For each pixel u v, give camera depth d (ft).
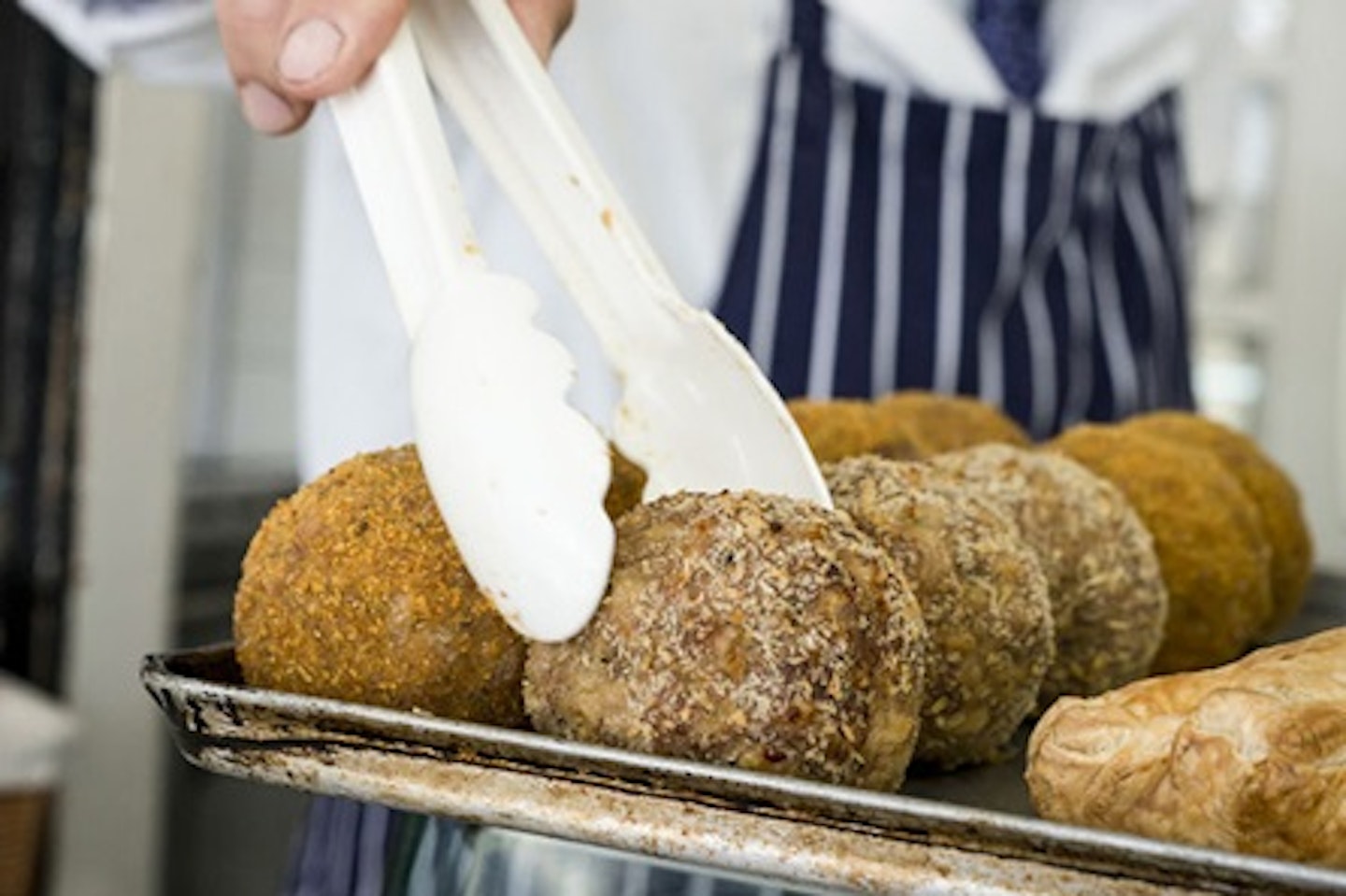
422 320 1.96
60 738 6.38
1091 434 3.09
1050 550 2.56
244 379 8.13
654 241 4.80
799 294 4.69
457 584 2.06
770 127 4.70
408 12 2.12
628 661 1.82
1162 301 5.11
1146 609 2.63
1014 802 2.19
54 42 7.04
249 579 2.15
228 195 7.87
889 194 4.72
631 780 1.69
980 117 4.72
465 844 2.04
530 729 2.07
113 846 7.28
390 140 2.06
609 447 1.97
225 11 2.56
